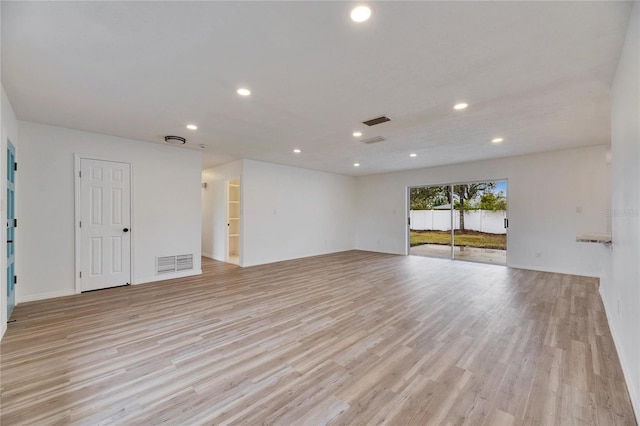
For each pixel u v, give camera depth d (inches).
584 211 202.8
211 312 130.9
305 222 295.0
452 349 96.2
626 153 78.2
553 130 158.9
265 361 88.5
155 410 66.7
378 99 116.3
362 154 222.7
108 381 77.8
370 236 339.9
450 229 281.4
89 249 164.4
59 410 66.4
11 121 124.5
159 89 106.9
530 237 225.8
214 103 120.3
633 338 70.9
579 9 64.7
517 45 79.0
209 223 289.7
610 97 109.8
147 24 70.1
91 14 66.2
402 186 310.0
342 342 101.3
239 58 86.0
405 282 186.9
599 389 74.3
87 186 163.5
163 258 193.8
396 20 68.5
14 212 134.3
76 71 93.4
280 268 233.9
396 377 80.2
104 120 142.4
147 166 186.4
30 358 89.4
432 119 140.2
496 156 230.8
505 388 75.1
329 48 80.7
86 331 109.3
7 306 117.5
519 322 119.0
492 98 114.9
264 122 145.3
